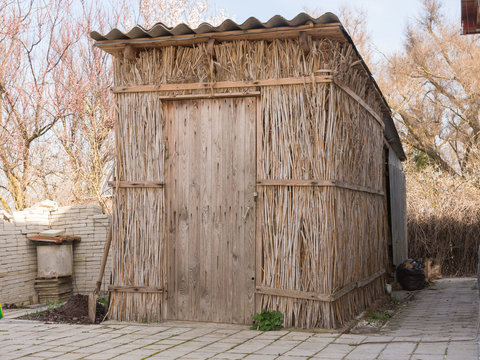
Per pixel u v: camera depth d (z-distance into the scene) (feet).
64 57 48.57
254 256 22.08
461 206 48.70
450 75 78.54
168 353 17.40
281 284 21.22
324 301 20.61
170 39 22.15
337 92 21.99
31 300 29.35
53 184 48.49
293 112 21.47
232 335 20.03
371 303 27.91
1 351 17.87
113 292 23.21
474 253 47.34
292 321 21.09
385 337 19.22
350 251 23.58
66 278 30.48
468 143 76.59
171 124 23.29
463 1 25.82
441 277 45.57
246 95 22.12
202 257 22.75
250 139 22.27
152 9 55.67
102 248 30.91
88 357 17.03
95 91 48.26
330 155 20.98
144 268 22.89
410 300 32.63
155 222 22.90
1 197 47.37
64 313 24.12
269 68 21.79
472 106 76.48
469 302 30.60
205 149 22.85
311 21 20.47
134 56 23.27
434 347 17.16
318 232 20.83
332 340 18.79
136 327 21.71
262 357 16.66
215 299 22.52
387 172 38.63
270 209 21.58
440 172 70.90
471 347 16.87
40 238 29.40
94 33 22.34
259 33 21.25
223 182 22.58
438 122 80.59
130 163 23.25
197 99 22.98
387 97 82.17
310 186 20.99
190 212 22.95
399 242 41.86
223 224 22.53
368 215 28.17
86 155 47.37
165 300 22.95
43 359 16.83
